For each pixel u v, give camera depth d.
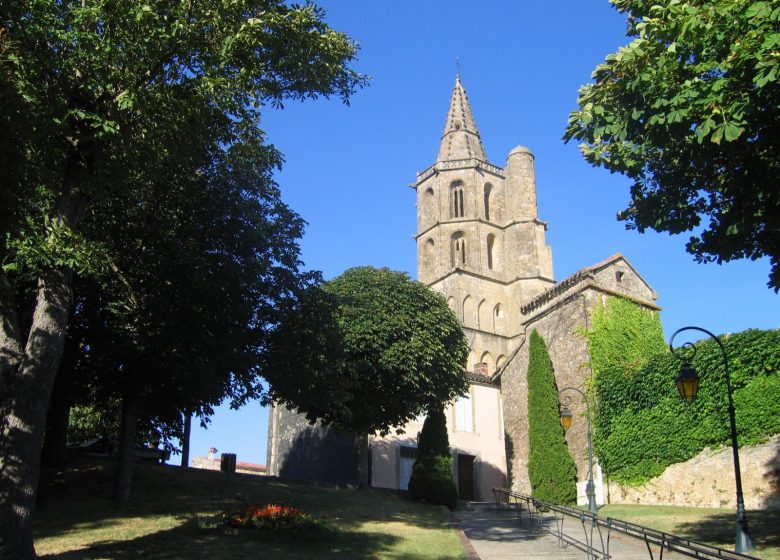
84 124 11.75
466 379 34.03
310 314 19.06
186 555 12.53
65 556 11.78
